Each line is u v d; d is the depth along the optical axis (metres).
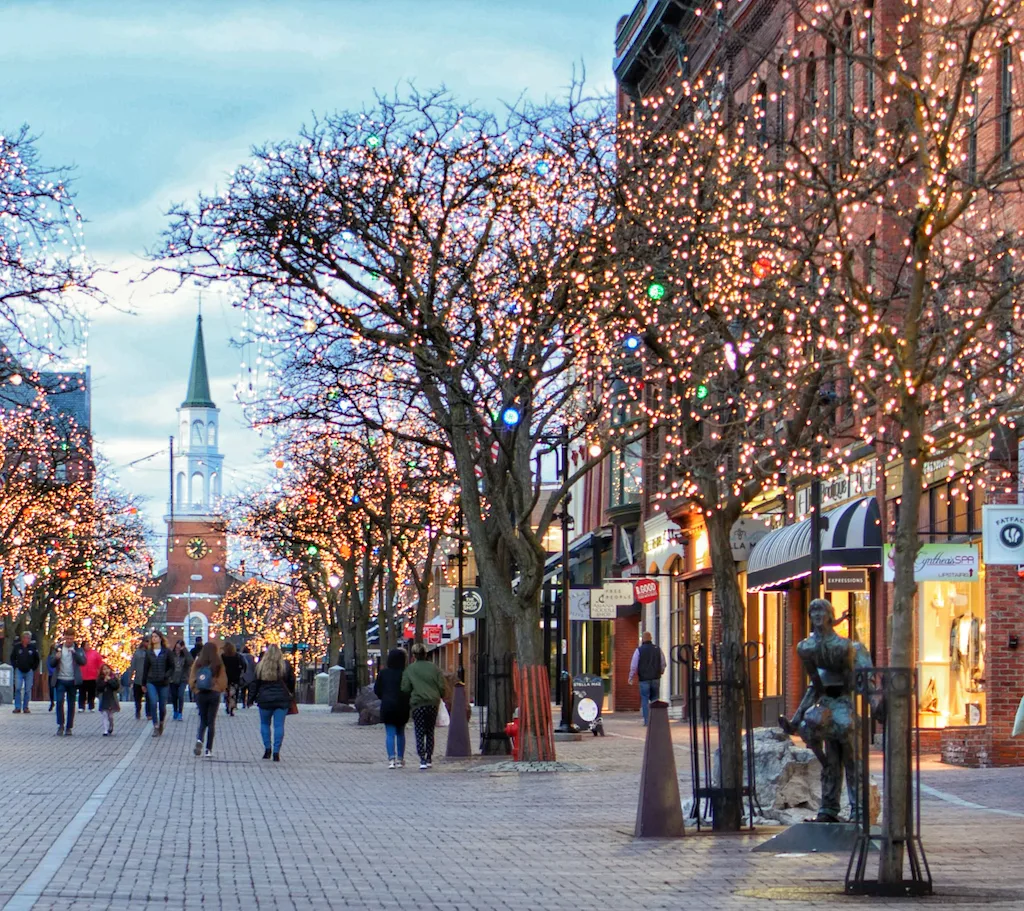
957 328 17.09
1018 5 17.59
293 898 13.15
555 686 71.12
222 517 79.19
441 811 21.16
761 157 25.12
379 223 30.66
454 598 59.47
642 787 18.09
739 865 15.56
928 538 32.06
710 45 41.94
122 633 121.06
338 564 62.34
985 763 28.03
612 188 27.25
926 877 14.48
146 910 12.20
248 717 52.62
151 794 23.02
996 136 27.19
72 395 97.19
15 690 51.59
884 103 21.16
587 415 30.56
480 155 31.44
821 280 20.09
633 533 60.09
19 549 67.62
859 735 14.79
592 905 12.91
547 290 30.47
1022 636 28.25
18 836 17.14
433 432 47.41
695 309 25.83
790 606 40.12
